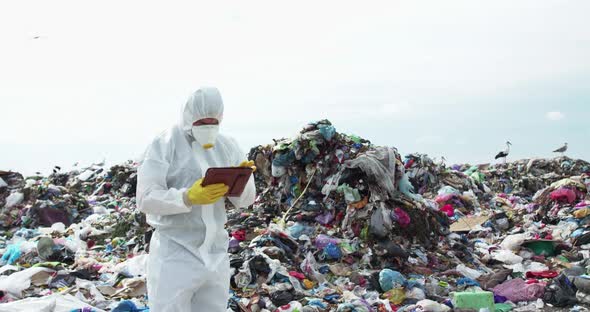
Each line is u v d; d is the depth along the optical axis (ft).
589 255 29.84
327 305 21.47
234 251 27.20
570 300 22.52
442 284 24.79
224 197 12.48
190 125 12.01
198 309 12.13
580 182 43.27
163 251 11.78
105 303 20.88
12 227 38.93
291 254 26.76
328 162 33.86
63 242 30.48
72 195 43.19
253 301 21.22
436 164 50.96
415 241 29.07
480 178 55.11
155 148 11.93
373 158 30.55
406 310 21.20
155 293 11.61
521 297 23.21
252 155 37.63
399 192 31.07
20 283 22.30
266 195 35.32
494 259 29.50
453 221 39.40
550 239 32.78
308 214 31.60
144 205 11.43
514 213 42.70
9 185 46.68
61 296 20.45
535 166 62.69
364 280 24.58
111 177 50.96
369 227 28.40
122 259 29.07
